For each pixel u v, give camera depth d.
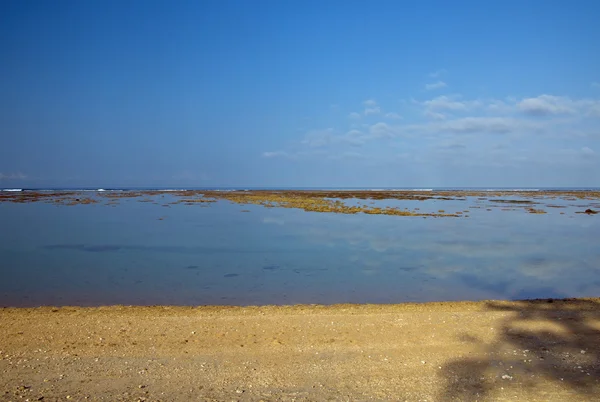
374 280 16.78
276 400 6.52
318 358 8.14
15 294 14.38
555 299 13.26
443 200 79.12
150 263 19.73
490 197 96.94
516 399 6.60
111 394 6.64
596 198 94.56
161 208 53.38
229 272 17.98
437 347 8.71
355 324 10.11
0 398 6.42
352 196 92.12
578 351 8.55
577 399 6.61
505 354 8.38
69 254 21.83
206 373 7.46
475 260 21.08
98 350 8.48
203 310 11.95
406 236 29.02
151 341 8.98
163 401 6.44
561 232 31.72
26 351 8.38
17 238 27.08
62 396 6.55
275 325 10.03
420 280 16.91
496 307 12.25
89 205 58.72
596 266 19.91
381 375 7.42
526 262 20.69
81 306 12.93
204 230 31.44
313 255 22.03
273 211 48.91
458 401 6.53
